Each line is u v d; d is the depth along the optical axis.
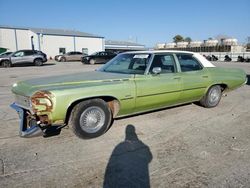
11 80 11.99
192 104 6.50
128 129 4.62
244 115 5.61
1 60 20.98
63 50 43.03
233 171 3.12
